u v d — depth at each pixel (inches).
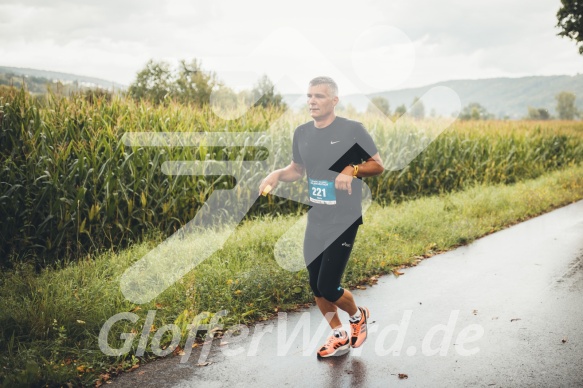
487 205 376.8
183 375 135.6
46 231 236.8
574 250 269.1
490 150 530.9
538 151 629.3
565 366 135.8
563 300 190.1
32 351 136.6
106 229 249.8
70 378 129.9
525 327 164.4
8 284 183.5
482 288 207.2
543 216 377.7
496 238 304.3
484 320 171.6
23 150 246.1
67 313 157.0
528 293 199.5
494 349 148.1
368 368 138.3
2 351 139.6
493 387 125.5
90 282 187.0
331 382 130.5
